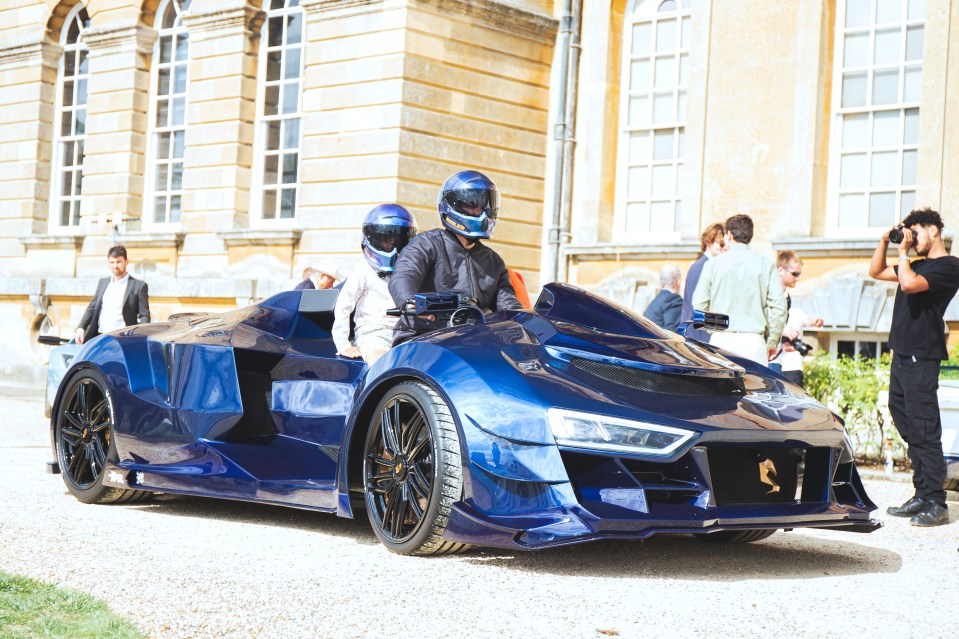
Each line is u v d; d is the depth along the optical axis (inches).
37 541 173.5
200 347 215.2
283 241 573.0
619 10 565.0
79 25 729.0
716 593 152.5
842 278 455.2
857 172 474.9
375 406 180.7
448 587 149.1
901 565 185.2
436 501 165.0
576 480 156.2
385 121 529.7
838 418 179.0
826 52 478.9
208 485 204.2
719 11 506.9
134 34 671.1
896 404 248.7
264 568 158.7
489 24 557.0
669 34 550.3
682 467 160.2
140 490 223.8
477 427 161.8
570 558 175.8
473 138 552.7
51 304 703.1
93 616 125.6
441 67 539.8
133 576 149.3
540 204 579.8
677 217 543.5
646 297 520.1
